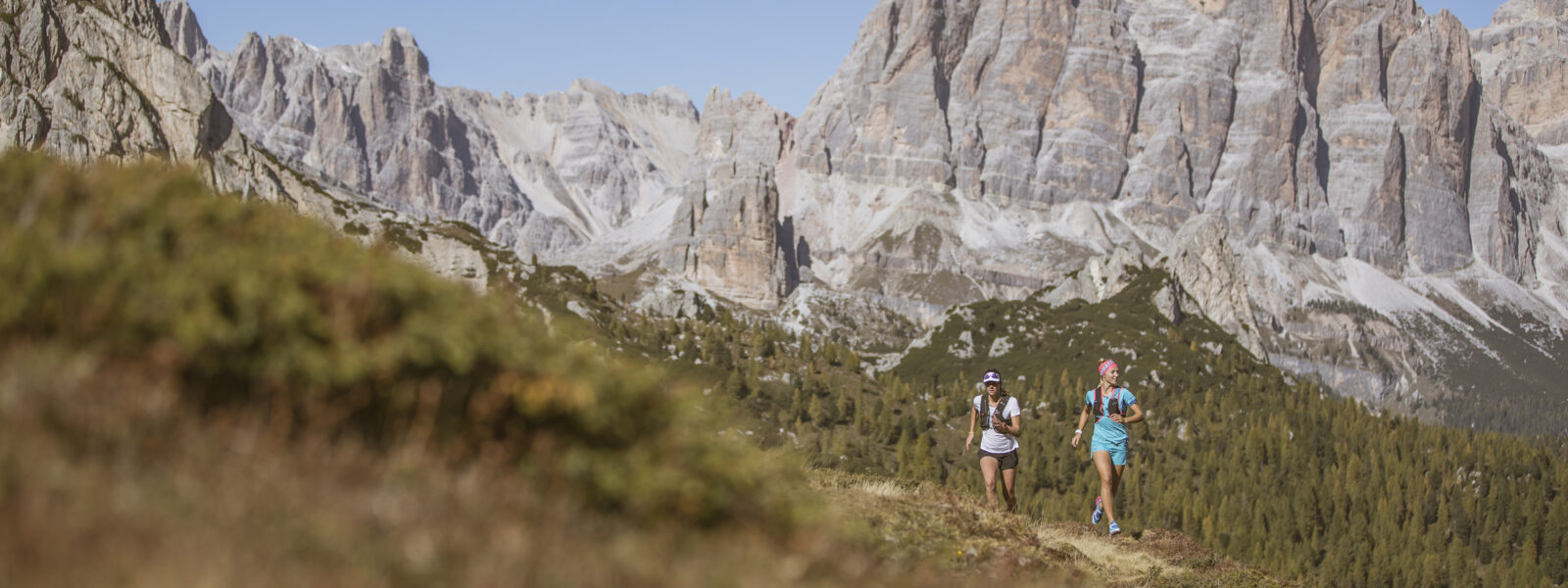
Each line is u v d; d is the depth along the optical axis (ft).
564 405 20.26
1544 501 460.55
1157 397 486.38
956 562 36.11
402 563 15.35
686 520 20.44
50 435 15.31
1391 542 396.78
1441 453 485.56
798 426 393.91
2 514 13.47
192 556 13.92
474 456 19.74
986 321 595.88
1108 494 64.08
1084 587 39.22
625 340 422.41
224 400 18.29
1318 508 405.59
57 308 17.65
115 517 14.14
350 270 19.97
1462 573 387.55
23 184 19.92
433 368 19.74
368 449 18.62
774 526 22.00
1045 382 483.10
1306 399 519.19
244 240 20.57
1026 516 63.21
